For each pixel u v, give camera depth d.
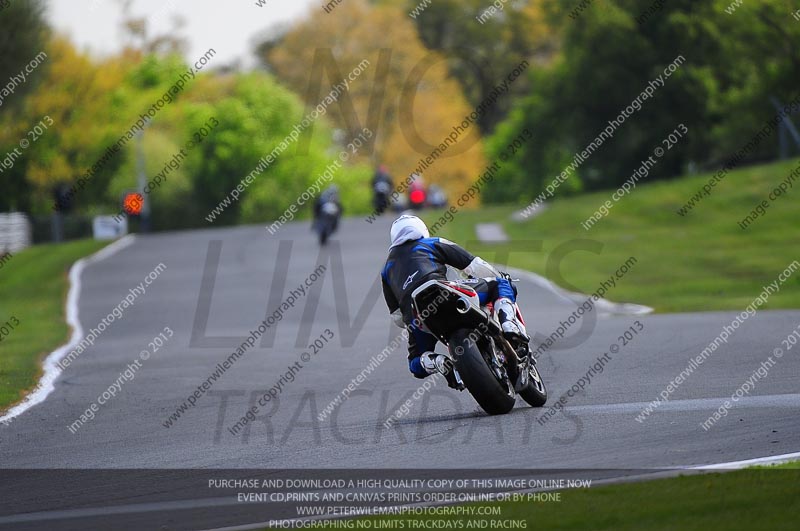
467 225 132.62
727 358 42.44
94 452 32.03
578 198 146.75
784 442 26.61
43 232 169.12
